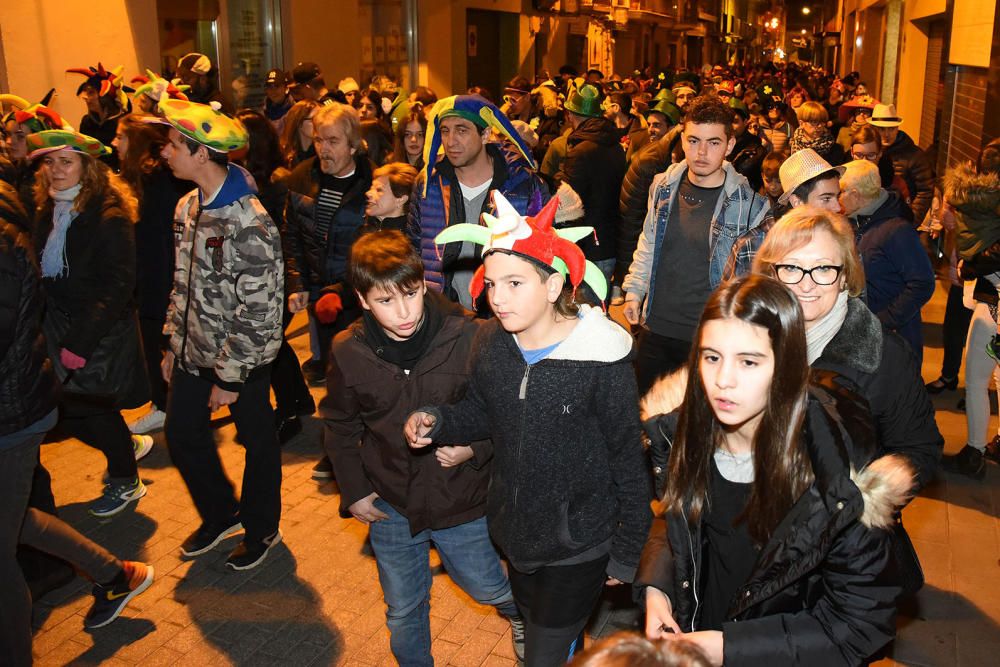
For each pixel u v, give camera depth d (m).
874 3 23.48
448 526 2.85
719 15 47.31
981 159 4.71
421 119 6.73
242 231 3.71
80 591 4.02
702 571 2.16
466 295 4.08
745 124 7.65
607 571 2.56
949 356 6.25
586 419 2.43
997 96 8.58
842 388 1.97
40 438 3.09
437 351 2.77
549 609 2.59
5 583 3.00
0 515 2.97
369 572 4.12
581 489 2.47
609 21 24.92
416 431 2.53
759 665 1.86
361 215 4.86
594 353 2.36
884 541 1.81
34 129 4.28
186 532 4.50
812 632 1.85
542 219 2.29
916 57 16.48
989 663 3.44
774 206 3.91
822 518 1.79
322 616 3.80
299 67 9.33
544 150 11.30
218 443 5.54
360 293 2.69
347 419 2.90
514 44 19.73
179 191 5.11
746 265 3.81
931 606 3.79
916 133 16.72
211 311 3.78
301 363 7.01
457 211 4.05
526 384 2.41
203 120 3.59
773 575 1.86
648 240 4.39
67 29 8.82
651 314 4.34
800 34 73.81
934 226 7.87
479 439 2.64
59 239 4.12
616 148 6.92
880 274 4.15
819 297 2.32
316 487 4.95
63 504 4.79
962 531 4.43
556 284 2.31
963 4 10.55
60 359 4.29
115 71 9.34
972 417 4.97
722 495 2.04
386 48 15.08
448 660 3.48
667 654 1.14
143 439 5.34
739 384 1.84
